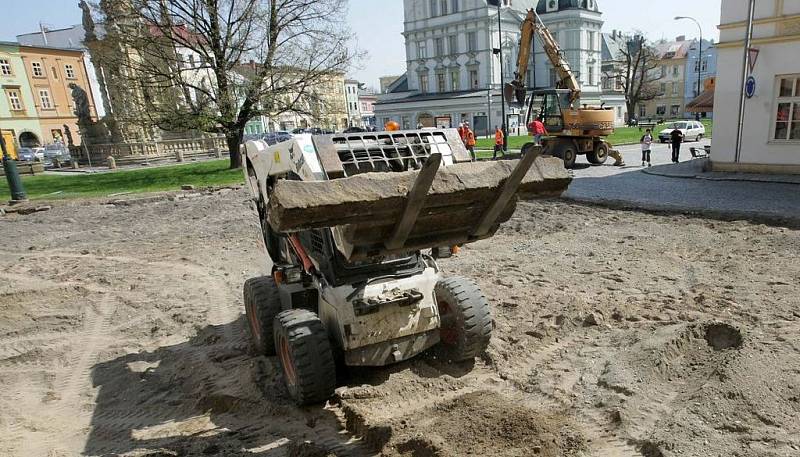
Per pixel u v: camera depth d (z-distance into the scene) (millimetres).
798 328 5629
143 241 12953
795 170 15469
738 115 16344
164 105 25719
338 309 4711
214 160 35500
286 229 3404
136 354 6695
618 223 11531
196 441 4547
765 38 15297
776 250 8695
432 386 5074
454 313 5309
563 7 66562
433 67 68625
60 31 71312
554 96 21984
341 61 27359
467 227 4309
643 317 6348
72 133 63125
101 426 5043
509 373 5289
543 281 8055
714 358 4926
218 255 11305
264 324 5859
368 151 4461
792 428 3883
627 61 71688
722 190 14039
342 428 4586
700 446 3785
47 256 11867
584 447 3965
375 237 3889
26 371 6375
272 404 5008
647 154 21047
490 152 30641
